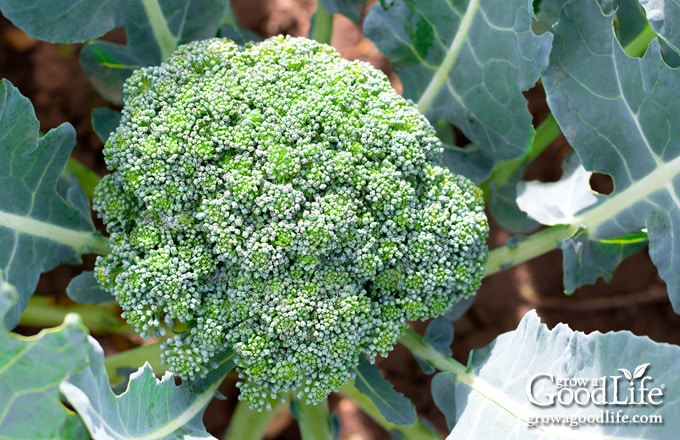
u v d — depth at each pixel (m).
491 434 0.46
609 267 0.52
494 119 0.49
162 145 0.45
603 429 0.44
